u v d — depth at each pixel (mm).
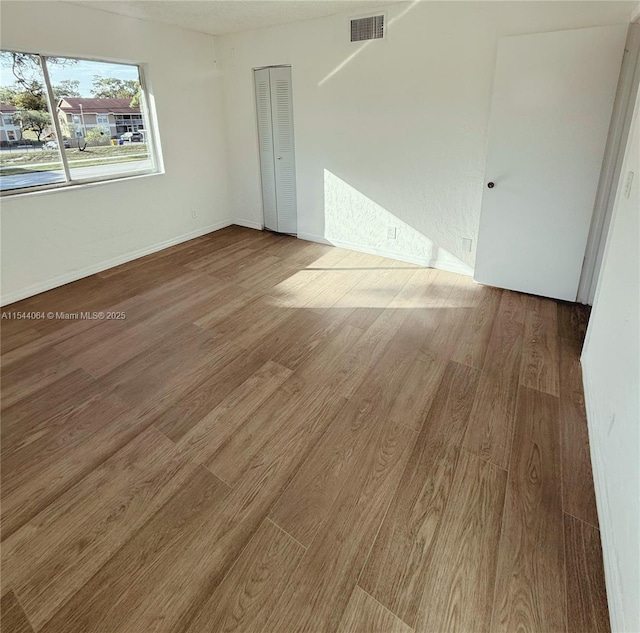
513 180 3150
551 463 1832
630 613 1119
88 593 1359
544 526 1554
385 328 2959
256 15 3676
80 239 3801
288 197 4773
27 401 2252
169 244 4648
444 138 3510
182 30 4168
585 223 2992
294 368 2521
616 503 1404
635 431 1321
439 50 3283
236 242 4781
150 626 1272
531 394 2266
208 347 2752
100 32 3525
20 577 1405
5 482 1761
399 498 1677
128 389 2346
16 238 3352
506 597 1334
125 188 4066
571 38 2666
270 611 1309
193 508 1646
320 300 3395
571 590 1351
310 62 3971
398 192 3938
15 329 2980
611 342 1846
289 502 1668
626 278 1745
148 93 4082
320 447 1937
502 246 3379
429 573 1405
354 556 1463
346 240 4492
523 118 2967
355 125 3939
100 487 1740
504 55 2902
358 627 1268
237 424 2082
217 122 4820
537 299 3346
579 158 2869
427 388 2328
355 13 3541
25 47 3109
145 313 3215
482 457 1868
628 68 2643
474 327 2949
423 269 3977
